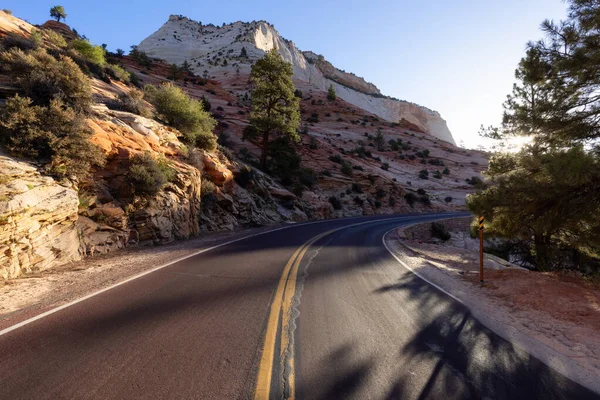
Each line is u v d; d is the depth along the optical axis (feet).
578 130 27.99
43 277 22.48
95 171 36.50
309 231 60.29
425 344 13.14
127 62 230.07
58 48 77.82
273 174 109.81
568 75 27.94
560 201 26.48
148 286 20.58
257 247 38.24
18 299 17.67
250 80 312.71
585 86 27.45
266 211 79.05
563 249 38.60
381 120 324.80
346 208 125.08
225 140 134.51
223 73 343.87
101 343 12.32
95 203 33.86
